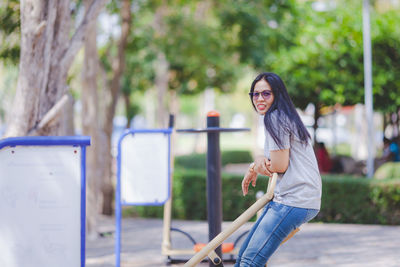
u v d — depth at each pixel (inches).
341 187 601.0
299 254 414.0
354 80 874.1
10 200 169.3
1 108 1016.9
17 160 169.8
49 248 169.9
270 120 197.8
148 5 887.1
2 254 168.7
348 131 2282.2
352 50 869.2
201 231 547.5
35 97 331.3
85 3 532.7
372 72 871.1
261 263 199.5
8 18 502.9
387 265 363.6
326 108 1033.5
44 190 170.1
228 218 631.8
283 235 198.4
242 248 207.9
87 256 423.2
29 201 169.8
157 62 1128.2
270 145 197.2
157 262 397.1
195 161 1099.3
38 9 329.4
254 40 897.5
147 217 671.8
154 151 371.2
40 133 332.8
